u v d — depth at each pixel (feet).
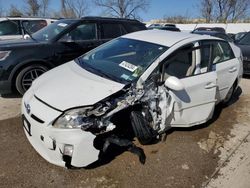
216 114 16.31
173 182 10.04
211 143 12.88
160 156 11.46
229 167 11.15
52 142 9.17
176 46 12.40
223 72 14.79
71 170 10.16
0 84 16.17
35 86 11.12
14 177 9.70
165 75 11.78
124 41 13.93
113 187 9.58
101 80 10.87
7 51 16.10
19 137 12.22
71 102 9.50
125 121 11.09
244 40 28.63
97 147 9.61
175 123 12.35
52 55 17.49
